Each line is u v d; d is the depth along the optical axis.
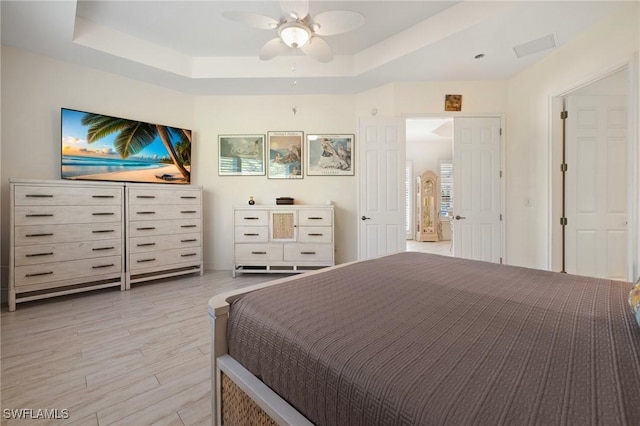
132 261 3.29
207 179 4.27
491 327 0.89
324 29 2.32
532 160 3.38
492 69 3.43
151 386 1.60
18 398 1.49
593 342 0.79
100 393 1.53
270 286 1.33
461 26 2.61
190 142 4.06
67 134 3.15
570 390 0.59
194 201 3.78
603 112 3.07
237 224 3.86
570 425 0.50
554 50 2.98
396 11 2.73
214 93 4.19
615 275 3.07
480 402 0.56
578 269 3.09
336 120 4.24
